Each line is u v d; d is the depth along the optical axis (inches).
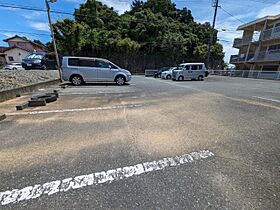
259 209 65.7
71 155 104.7
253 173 88.0
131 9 1601.9
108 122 162.6
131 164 96.0
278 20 894.4
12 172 88.4
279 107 217.9
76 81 436.1
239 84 517.0
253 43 993.5
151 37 1259.8
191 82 585.0
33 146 115.7
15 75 370.0
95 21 1258.0
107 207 67.4
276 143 120.4
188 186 79.1
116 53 1139.3
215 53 1311.5
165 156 104.1
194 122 162.7
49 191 75.7
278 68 860.6
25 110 201.5
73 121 164.9
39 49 1753.2
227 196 72.7
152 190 76.7
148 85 464.8
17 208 66.8
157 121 165.8
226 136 131.9
